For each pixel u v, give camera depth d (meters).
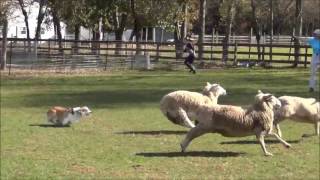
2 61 29.53
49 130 11.80
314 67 18.31
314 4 70.75
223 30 76.56
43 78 25.77
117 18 44.16
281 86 20.73
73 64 30.84
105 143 10.24
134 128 11.99
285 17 69.06
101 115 14.02
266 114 8.84
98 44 38.28
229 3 42.41
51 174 7.81
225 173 7.84
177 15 40.72
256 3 61.50
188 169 8.09
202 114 8.91
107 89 20.75
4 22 30.59
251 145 9.87
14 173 7.88
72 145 10.08
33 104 16.56
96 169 8.11
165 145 9.98
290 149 9.55
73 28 46.78
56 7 40.72
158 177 7.58
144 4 39.88
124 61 31.58
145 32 63.84
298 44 33.12
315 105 10.50
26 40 34.06
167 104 11.01
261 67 31.05
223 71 28.86
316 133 10.75
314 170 8.05
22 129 11.91
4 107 15.91
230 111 8.77
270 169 8.10
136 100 17.20
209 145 9.85
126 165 8.37
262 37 62.94
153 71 29.52
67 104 16.44
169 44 34.28
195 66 31.52
